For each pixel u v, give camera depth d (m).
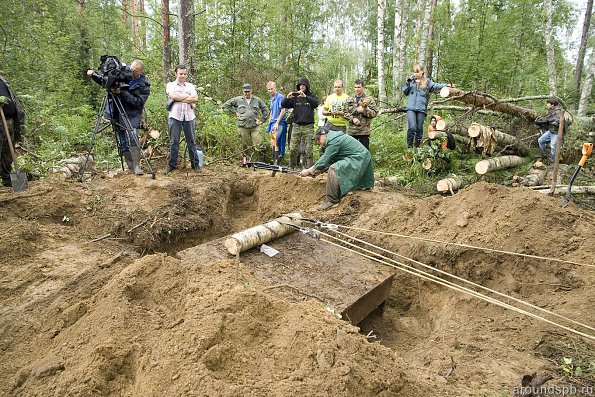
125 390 2.60
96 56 15.27
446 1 14.01
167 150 9.20
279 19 16.39
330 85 20.73
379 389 2.51
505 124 9.70
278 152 9.77
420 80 8.55
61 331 3.27
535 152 9.12
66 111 11.13
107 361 2.69
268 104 14.20
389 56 19.72
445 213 5.50
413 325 4.62
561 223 4.69
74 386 2.55
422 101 8.56
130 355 2.77
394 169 8.95
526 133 9.50
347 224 6.05
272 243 4.89
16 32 10.42
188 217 6.21
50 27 12.06
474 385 3.03
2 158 6.27
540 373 3.12
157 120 9.45
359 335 2.95
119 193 6.34
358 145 6.63
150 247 5.60
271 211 7.20
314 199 7.11
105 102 6.74
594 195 6.84
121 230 5.61
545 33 13.12
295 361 2.62
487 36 12.77
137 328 2.97
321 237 5.73
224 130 10.05
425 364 3.46
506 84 13.70
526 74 14.55
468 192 5.51
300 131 8.57
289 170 7.09
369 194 6.85
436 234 5.27
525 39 14.41
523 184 7.44
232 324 2.82
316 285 4.13
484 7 13.09
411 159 8.40
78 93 13.08
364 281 4.30
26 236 4.85
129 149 7.25
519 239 4.66
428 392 2.73
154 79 11.73
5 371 3.03
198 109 10.11
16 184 5.80
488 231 4.92
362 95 7.83
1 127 5.95
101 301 3.27
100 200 6.04
